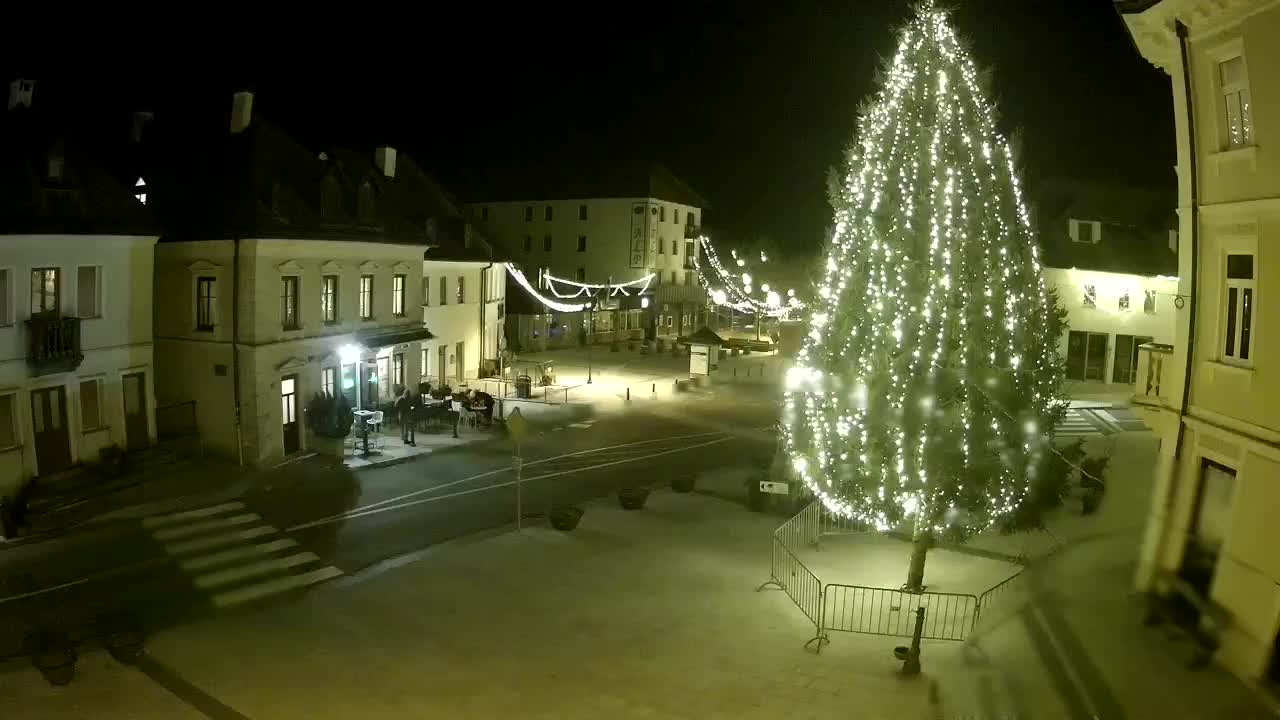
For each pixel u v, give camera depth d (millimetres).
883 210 15016
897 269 14602
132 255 24359
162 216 27672
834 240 16328
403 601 16219
